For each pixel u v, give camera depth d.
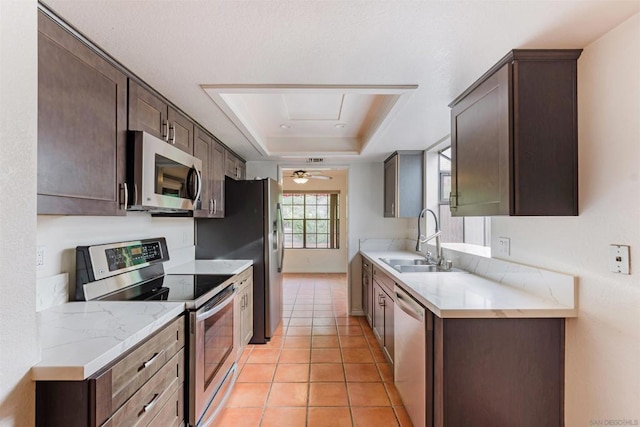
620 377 1.30
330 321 4.00
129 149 1.64
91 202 1.38
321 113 2.96
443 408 1.56
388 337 2.71
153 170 1.72
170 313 1.50
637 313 1.23
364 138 3.62
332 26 1.29
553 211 1.50
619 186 1.30
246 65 1.62
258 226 3.37
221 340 2.14
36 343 0.98
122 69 1.60
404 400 2.08
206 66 1.62
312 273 7.39
